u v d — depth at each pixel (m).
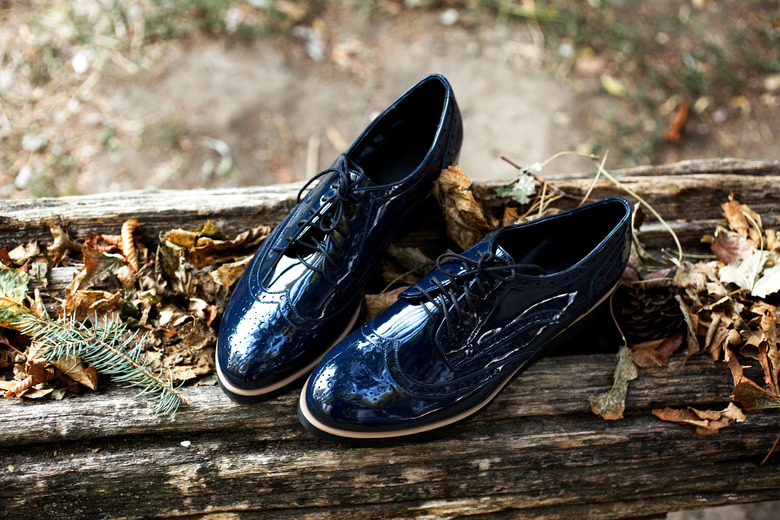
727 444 0.94
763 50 1.94
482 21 1.96
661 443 0.94
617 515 0.96
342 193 0.92
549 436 0.93
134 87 1.72
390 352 0.89
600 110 1.80
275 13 1.88
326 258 0.91
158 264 0.98
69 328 0.90
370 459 0.91
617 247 0.92
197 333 0.94
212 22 1.83
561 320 0.92
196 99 1.72
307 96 1.77
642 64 1.89
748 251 1.00
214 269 0.99
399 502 0.93
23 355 0.92
